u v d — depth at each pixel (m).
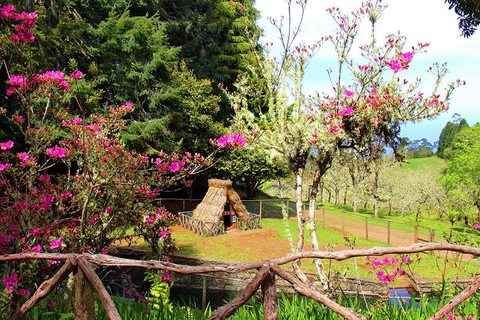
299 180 4.68
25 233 3.70
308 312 2.65
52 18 17.81
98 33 18.25
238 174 25.00
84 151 4.56
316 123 4.47
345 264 10.89
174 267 1.30
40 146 4.32
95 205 4.91
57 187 4.46
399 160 4.43
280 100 4.65
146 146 19.02
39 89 3.87
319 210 26.17
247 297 1.17
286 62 4.64
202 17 30.89
